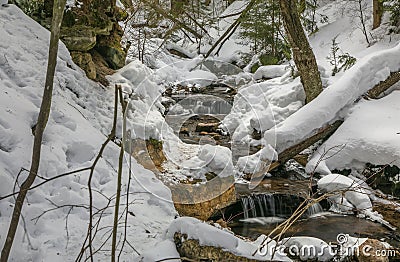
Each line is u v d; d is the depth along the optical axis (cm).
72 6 584
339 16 1248
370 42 1032
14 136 341
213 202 448
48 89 184
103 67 659
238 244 266
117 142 498
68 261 267
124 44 857
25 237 274
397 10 1015
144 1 802
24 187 182
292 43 714
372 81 704
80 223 314
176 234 282
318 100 673
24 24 517
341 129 658
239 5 1561
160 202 396
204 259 261
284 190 559
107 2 656
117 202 184
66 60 543
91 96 541
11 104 374
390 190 560
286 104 768
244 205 505
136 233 319
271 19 1152
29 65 466
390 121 626
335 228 470
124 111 179
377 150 586
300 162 681
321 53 1102
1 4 520
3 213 284
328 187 550
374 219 490
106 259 274
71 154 390
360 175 601
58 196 325
